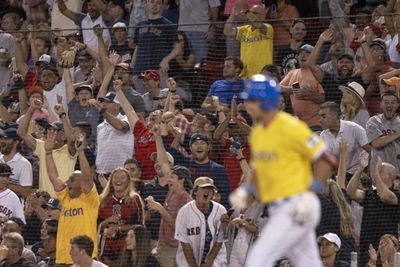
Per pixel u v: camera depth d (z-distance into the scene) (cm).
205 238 4994
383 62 5881
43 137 5841
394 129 5538
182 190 5175
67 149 5647
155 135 5356
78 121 5881
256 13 6147
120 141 5591
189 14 6669
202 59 6100
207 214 5012
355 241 5128
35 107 5731
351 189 5197
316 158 3381
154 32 6125
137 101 5844
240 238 4988
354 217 5166
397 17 6125
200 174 5394
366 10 6481
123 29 6194
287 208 3388
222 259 5009
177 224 5006
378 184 5184
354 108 5694
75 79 6275
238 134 5522
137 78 6122
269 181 3416
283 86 5734
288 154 3400
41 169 5678
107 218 5116
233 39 6116
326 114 5481
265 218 5044
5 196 5434
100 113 5844
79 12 7131
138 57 6134
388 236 4903
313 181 3394
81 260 4797
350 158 5506
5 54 6450
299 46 6044
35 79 6241
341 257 4919
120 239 5059
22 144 5756
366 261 5150
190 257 4991
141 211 5147
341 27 6016
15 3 7375
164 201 5300
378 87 5828
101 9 6931
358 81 5856
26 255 4991
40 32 6053
